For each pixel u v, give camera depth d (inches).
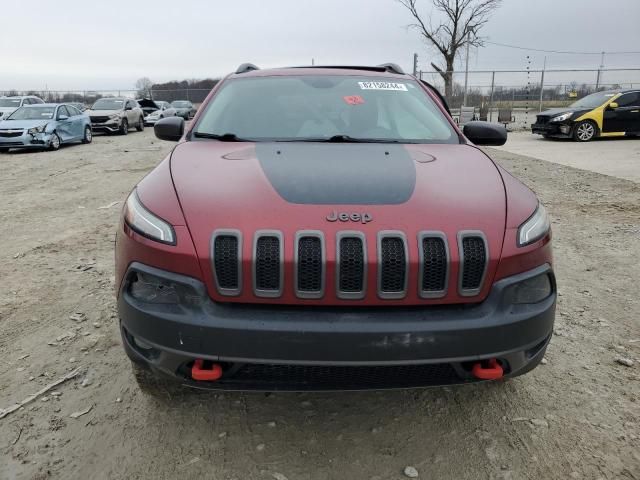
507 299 77.0
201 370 75.6
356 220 76.2
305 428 93.0
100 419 95.0
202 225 76.9
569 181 330.0
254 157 99.0
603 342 122.6
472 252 75.9
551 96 900.0
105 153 536.7
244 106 125.8
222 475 82.0
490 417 95.7
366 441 89.7
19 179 365.1
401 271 73.9
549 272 81.6
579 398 101.0
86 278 163.5
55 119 580.7
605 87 879.7
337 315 74.1
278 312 74.5
